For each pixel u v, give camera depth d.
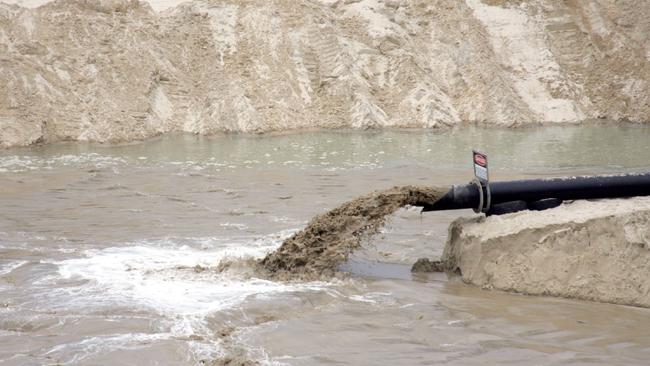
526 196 17.66
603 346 13.12
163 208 24.84
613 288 15.57
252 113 42.16
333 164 32.91
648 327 14.05
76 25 43.34
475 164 17.78
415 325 14.10
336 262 17.45
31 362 12.22
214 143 38.78
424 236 21.00
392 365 12.27
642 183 17.78
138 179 29.62
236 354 12.62
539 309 15.12
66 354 12.52
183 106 42.81
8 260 18.39
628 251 15.55
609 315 14.74
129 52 42.88
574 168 31.72
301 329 13.80
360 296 15.86
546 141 39.84
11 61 40.22
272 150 36.50
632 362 12.42
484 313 14.84
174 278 16.81
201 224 22.64
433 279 17.41
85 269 17.59
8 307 14.88
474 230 17.36
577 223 16.06
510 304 15.48
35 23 42.94
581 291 15.84
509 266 16.53
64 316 14.25
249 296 15.48
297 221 23.05
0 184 28.42
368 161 33.62
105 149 36.97
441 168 31.86
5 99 38.78
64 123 39.41
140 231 21.69
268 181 29.28
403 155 35.22
